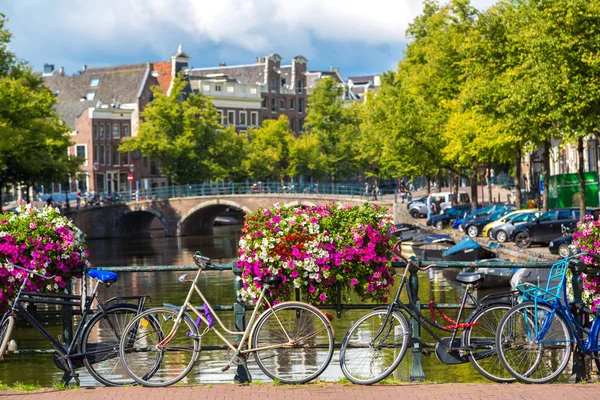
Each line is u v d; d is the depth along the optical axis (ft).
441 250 149.79
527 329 31.81
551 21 102.06
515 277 80.59
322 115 330.54
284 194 285.43
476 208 188.75
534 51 104.22
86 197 315.99
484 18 121.39
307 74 466.70
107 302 33.19
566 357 31.78
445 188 314.76
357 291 33.53
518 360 31.65
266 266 32.86
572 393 29.78
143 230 324.80
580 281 32.86
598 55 99.76
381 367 31.89
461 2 168.14
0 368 56.13
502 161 163.22
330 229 33.04
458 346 32.22
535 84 102.89
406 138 187.73
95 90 364.58
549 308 31.86
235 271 33.47
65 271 34.22
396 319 32.07
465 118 154.51
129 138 294.25
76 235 34.78
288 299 33.45
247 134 361.92
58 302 33.14
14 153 184.03
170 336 32.35
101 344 32.68
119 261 200.85
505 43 119.85
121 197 306.55
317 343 32.04
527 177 283.59
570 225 131.44
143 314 32.45
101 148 342.85
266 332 32.09
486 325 32.24
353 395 29.94
